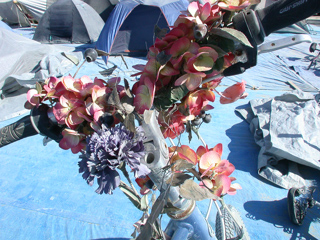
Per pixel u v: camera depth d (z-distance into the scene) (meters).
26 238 2.13
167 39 0.65
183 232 0.97
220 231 1.12
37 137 3.48
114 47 7.12
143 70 0.69
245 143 3.51
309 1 0.54
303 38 0.62
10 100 4.36
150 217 0.76
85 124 0.76
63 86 0.73
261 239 2.18
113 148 0.60
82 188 2.65
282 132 3.28
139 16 6.89
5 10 11.55
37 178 2.78
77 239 2.13
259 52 0.67
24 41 5.44
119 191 2.60
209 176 0.81
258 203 2.54
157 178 0.76
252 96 5.04
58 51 5.66
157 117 0.82
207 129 3.82
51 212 2.37
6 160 3.04
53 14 8.28
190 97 0.75
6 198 2.52
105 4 10.33
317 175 2.88
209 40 0.64
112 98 0.65
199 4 0.64
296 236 2.21
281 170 2.94
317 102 4.14
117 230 2.20
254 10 0.65
